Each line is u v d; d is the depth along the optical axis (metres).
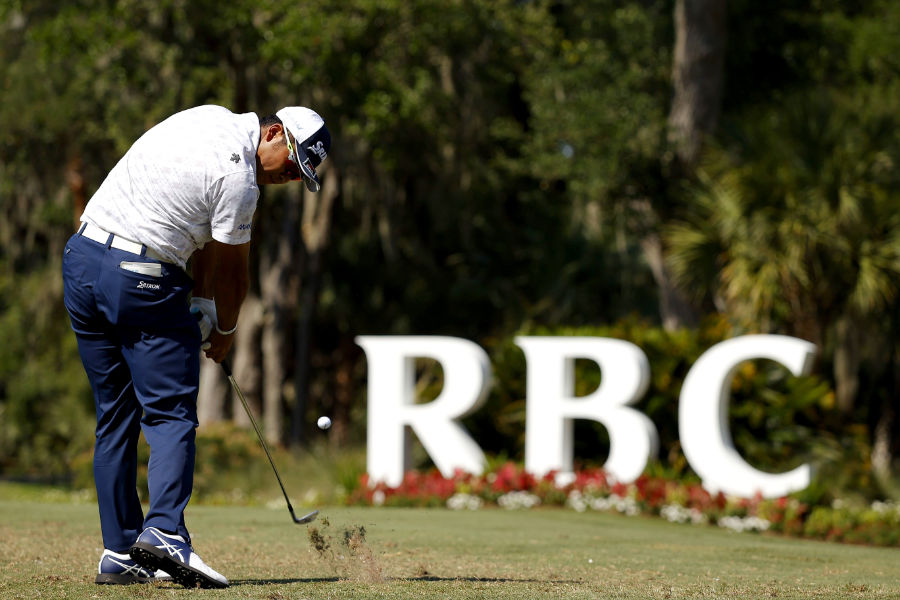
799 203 43.66
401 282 85.38
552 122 59.62
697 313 56.62
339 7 55.19
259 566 13.27
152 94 57.84
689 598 10.59
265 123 11.32
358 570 12.32
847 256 43.97
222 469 43.44
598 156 57.41
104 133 58.75
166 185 10.80
